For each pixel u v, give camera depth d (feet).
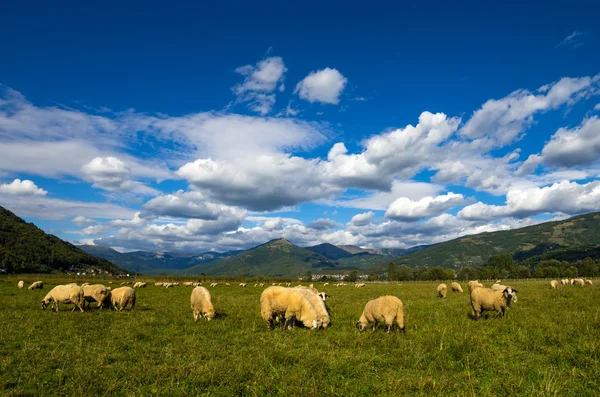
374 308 47.34
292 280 378.53
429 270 465.47
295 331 47.98
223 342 41.37
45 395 25.31
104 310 72.33
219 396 25.21
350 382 27.84
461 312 64.75
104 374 29.19
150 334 45.83
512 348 36.09
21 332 46.73
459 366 31.24
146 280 319.68
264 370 30.45
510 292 53.31
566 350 34.12
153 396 25.26
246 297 114.52
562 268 435.94
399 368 30.89
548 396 23.81
